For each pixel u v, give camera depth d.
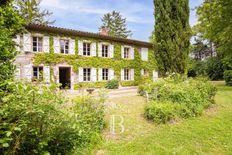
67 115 3.86
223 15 19.42
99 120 7.39
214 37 21.56
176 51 17.78
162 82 12.12
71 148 4.43
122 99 13.16
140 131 7.70
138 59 27.83
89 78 23.34
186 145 6.73
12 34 6.55
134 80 27.31
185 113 9.44
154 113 8.70
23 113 3.26
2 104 3.26
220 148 6.76
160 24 18.19
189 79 13.34
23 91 3.35
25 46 18.67
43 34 19.95
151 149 6.30
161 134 7.46
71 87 21.61
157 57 18.50
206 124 8.66
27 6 33.81
